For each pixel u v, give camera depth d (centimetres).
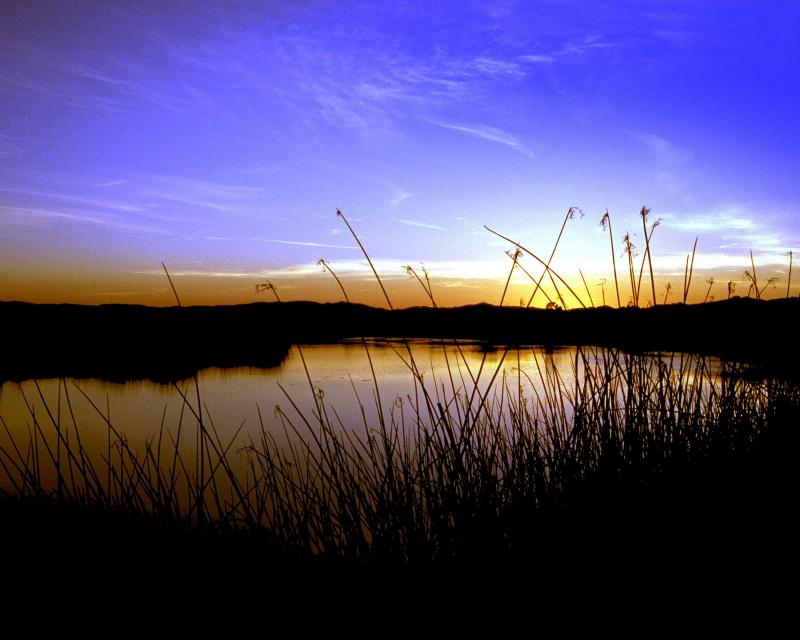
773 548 191
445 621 177
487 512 201
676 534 198
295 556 210
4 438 509
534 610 177
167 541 212
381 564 200
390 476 216
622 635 167
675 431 246
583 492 216
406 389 807
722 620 167
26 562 207
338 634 174
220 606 186
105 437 587
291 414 689
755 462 245
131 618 184
